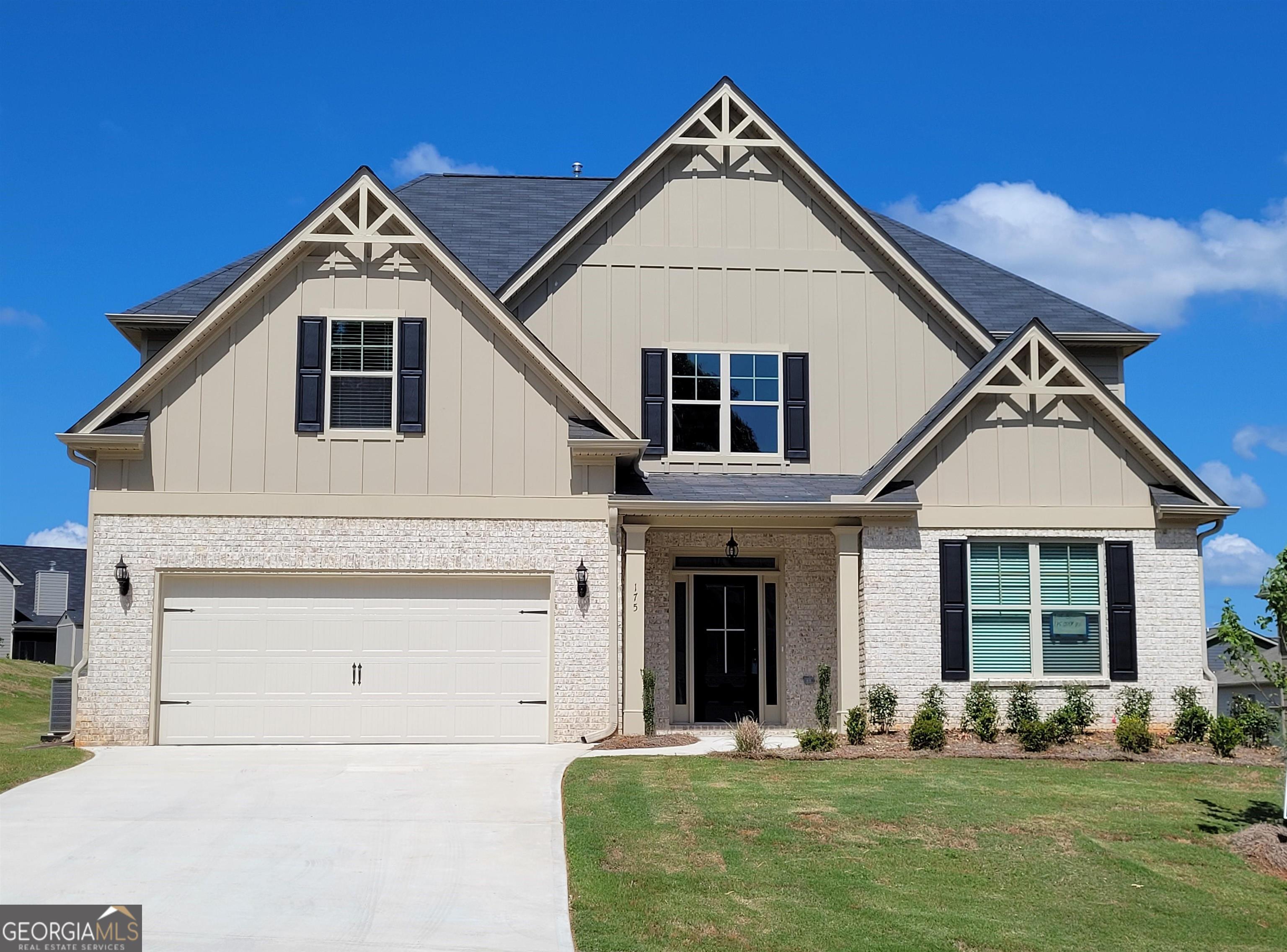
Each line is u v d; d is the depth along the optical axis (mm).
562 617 16922
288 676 16625
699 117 19219
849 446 19109
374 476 16844
